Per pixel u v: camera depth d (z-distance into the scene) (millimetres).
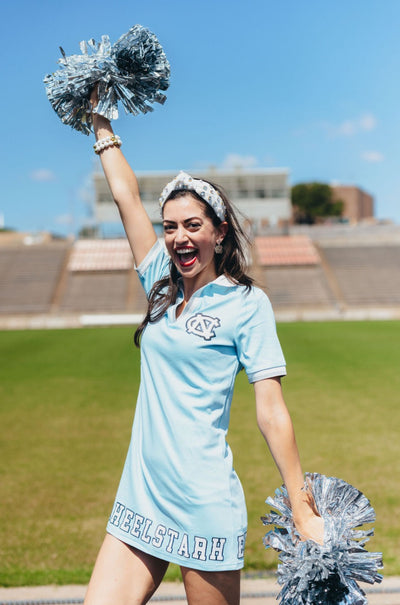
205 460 2078
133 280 46094
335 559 1801
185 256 2180
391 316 38906
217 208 2164
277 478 6844
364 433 9016
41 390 13391
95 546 4926
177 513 2078
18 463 7699
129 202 2484
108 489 6594
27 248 51250
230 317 2123
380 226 59906
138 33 2449
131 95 2469
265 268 46844
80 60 2469
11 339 27953
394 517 5488
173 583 4078
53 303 43188
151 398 2174
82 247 50062
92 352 21047
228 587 2070
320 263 47906
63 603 3818
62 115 2561
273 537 1906
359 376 14578
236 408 11242
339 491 1963
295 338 24562
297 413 10500
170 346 2135
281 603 1866
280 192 50719
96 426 9805
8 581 4145
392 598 3834
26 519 5633
